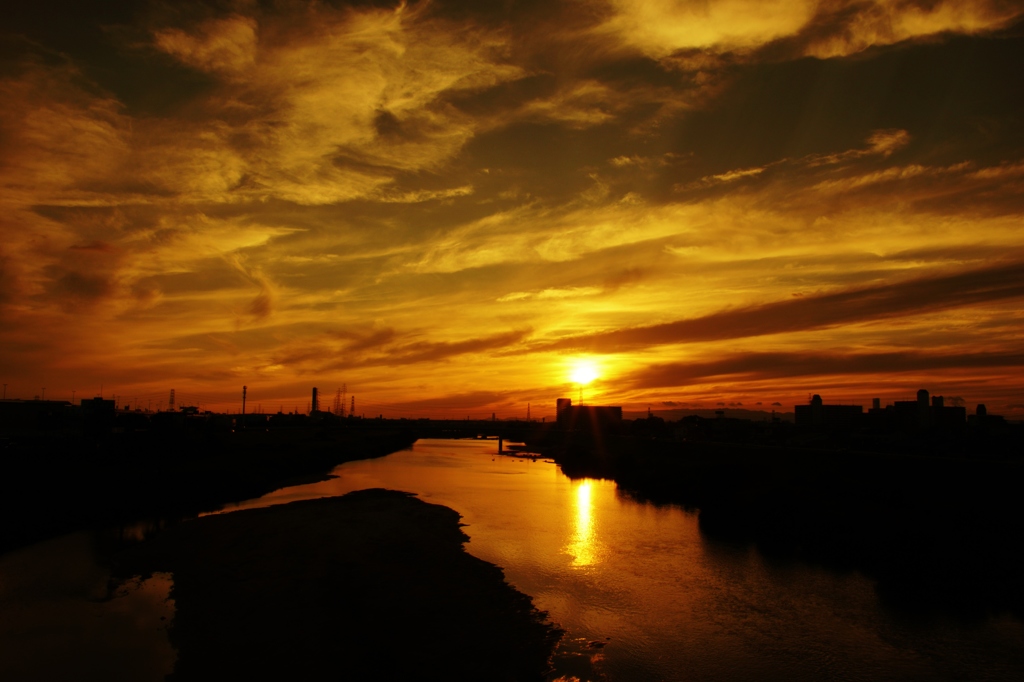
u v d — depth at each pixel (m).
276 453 88.31
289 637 23.59
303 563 33.44
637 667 21.59
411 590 29.25
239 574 31.58
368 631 24.30
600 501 59.50
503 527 45.03
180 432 78.69
